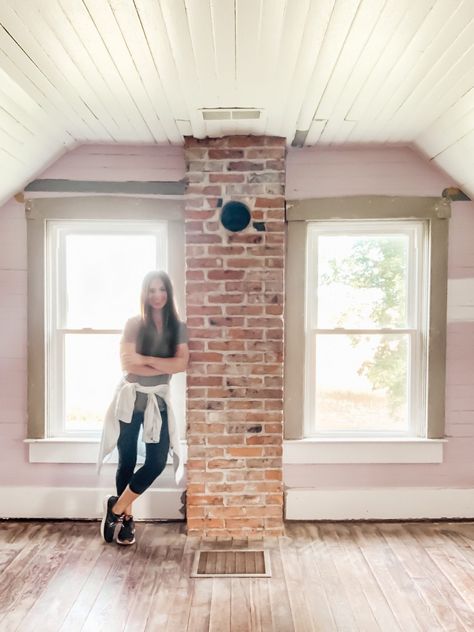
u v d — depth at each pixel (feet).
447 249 10.52
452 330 10.64
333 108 8.62
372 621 7.17
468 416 10.69
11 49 6.73
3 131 8.48
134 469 10.12
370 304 10.89
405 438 10.77
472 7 5.77
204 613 7.34
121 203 10.48
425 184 10.52
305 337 10.69
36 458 10.59
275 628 7.01
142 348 9.56
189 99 8.27
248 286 9.93
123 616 7.27
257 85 7.79
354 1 5.69
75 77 7.51
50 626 7.04
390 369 10.90
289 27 6.23
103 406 10.93
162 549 9.32
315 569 8.62
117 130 9.65
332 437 10.84
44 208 10.48
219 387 9.96
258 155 9.90
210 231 9.93
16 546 9.41
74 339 10.87
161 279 9.52
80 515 10.60
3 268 10.58
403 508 10.61
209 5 5.77
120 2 5.73
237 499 9.98
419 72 7.32
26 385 10.69
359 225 10.73
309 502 10.57
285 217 10.43
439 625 7.08
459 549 9.36
